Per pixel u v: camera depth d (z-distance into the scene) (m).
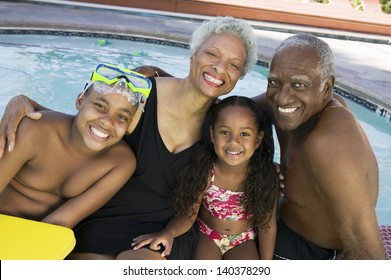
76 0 10.27
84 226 2.50
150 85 2.37
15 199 2.37
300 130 2.47
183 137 2.59
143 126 2.54
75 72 7.22
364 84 7.34
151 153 2.52
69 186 2.35
